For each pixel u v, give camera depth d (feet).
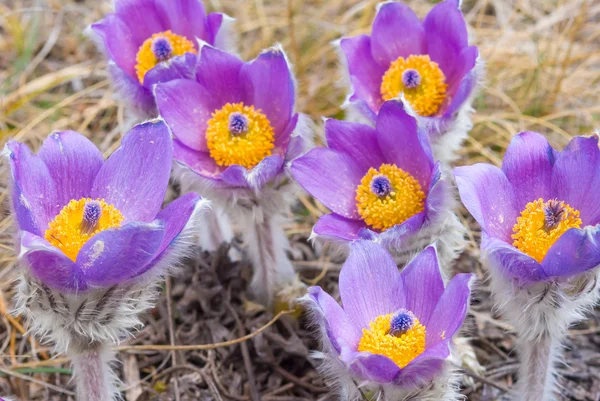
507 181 1.70
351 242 1.67
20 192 1.59
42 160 1.66
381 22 1.84
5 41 2.34
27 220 1.60
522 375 1.76
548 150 1.71
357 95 1.81
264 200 1.78
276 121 1.79
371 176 1.75
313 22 2.34
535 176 1.71
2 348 1.92
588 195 1.69
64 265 1.60
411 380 1.61
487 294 1.97
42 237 1.63
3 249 1.97
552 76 2.22
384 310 1.67
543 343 1.73
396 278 1.67
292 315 1.88
